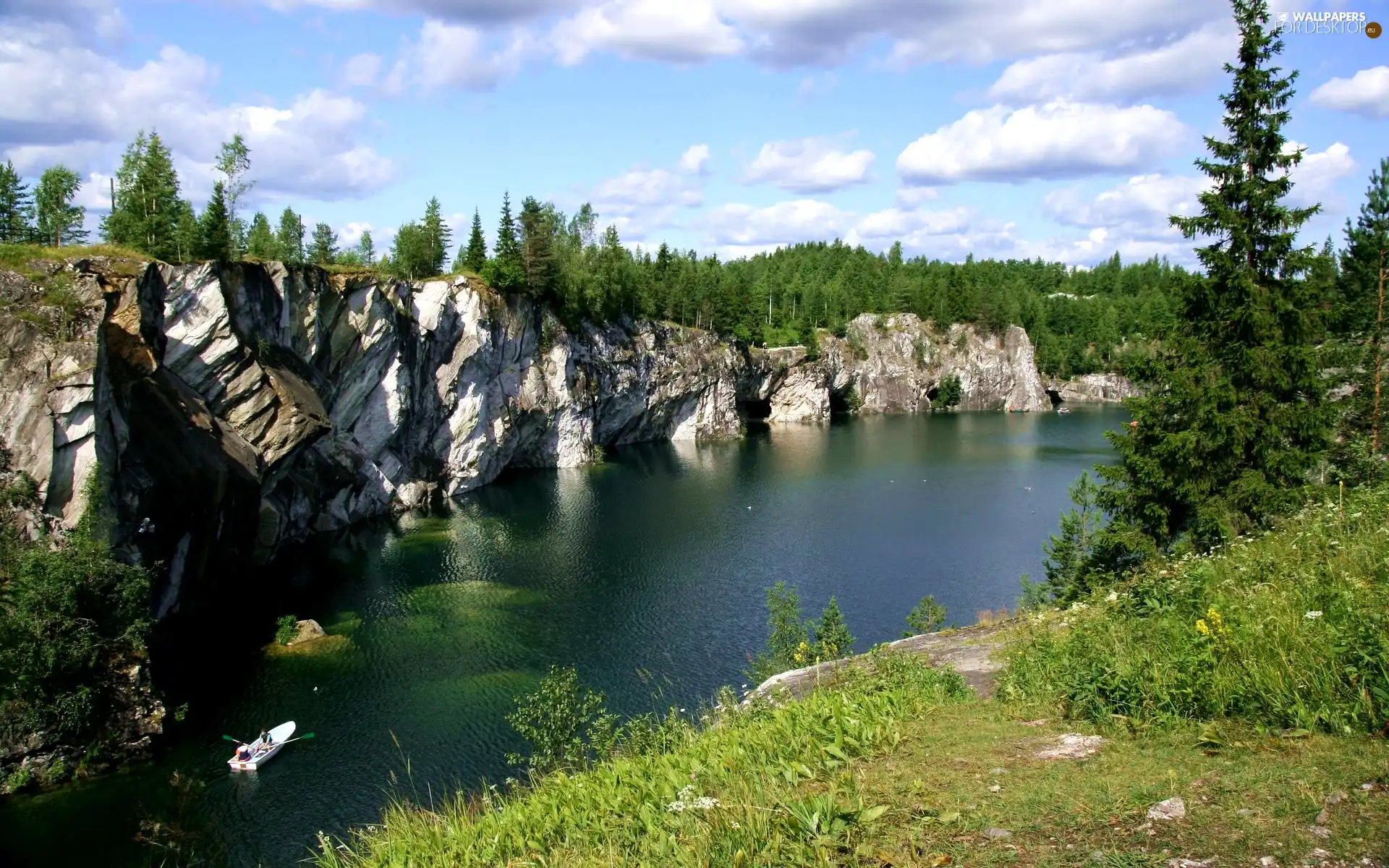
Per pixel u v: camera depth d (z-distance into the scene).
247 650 40.19
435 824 10.55
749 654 40.41
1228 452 22.56
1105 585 23.52
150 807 26.55
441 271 95.75
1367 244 32.59
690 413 127.69
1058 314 189.25
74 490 33.84
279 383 54.00
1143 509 24.66
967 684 13.02
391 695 35.47
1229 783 6.87
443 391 80.50
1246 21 22.14
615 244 125.50
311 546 60.56
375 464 72.94
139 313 41.78
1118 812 6.86
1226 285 22.80
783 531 65.75
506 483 89.62
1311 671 8.06
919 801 7.79
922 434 128.62
